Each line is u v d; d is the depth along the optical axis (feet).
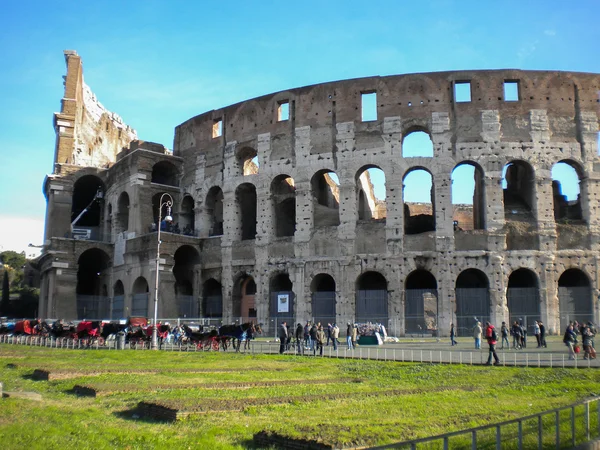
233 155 242.17
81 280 311.06
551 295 198.90
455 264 202.49
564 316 199.41
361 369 110.22
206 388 81.61
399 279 205.16
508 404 70.44
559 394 80.38
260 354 143.74
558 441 48.34
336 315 209.77
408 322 203.31
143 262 240.12
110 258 270.67
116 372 98.99
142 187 254.47
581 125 210.59
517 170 230.48
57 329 178.60
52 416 60.18
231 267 233.96
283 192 248.52
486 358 127.65
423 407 67.51
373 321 205.67
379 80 220.23
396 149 213.46
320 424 56.85
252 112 241.14
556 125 210.18
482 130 209.87
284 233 242.78
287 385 86.94
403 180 213.05
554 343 166.20
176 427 57.98
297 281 217.97
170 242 235.20
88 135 337.11
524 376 98.89
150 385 82.53
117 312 255.70
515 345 155.02
